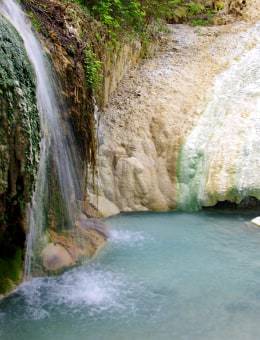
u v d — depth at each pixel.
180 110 8.87
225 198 8.02
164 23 11.12
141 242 6.41
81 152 6.61
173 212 8.07
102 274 5.32
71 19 6.85
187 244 6.36
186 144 8.37
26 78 4.49
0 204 4.37
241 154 8.05
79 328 4.20
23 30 5.34
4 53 4.22
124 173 8.15
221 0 11.78
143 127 8.65
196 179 8.22
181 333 4.12
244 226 7.21
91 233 6.34
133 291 4.91
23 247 4.97
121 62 9.39
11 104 4.16
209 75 9.43
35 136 4.58
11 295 4.73
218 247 6.24
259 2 11.54
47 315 4.41
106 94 8.85
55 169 5.71
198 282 5.15
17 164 4.36
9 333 4.10
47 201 5.58
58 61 5.93
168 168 8.38
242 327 4.23
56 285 5.00
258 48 9.83
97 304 4.62
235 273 5.40
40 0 6.38
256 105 8.58
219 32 10.77
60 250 5.51
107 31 8.55
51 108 5.54
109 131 8.52
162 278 5.24
